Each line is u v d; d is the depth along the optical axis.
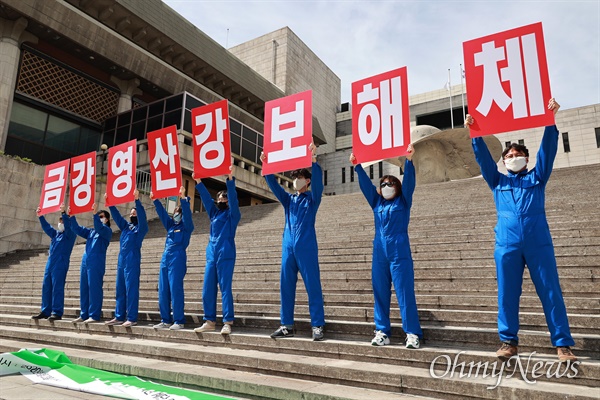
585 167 13.50
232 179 5.69
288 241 5.01
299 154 5.19
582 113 32.66
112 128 24.39
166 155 6.41
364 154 4.89
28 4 19.28
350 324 4.74
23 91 20.95
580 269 5.46
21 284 10.16
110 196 6.91
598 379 3.15
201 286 7.77
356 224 10.23
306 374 3.96
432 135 20.34
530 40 4.10
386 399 3.30
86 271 6.96
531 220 3.73
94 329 6.39
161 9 24.80
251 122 32.12
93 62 23.55
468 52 4.35
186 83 27.17
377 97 4.96
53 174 7.78
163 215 6.29
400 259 4.35
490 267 5.87
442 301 5.25
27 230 13.98
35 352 5.05
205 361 4.61
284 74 40.62
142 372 4.47
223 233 5.56
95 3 21.72
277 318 5.32
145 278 8.94
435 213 10.36
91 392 3.73
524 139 32.97
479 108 4.19
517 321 3.66
